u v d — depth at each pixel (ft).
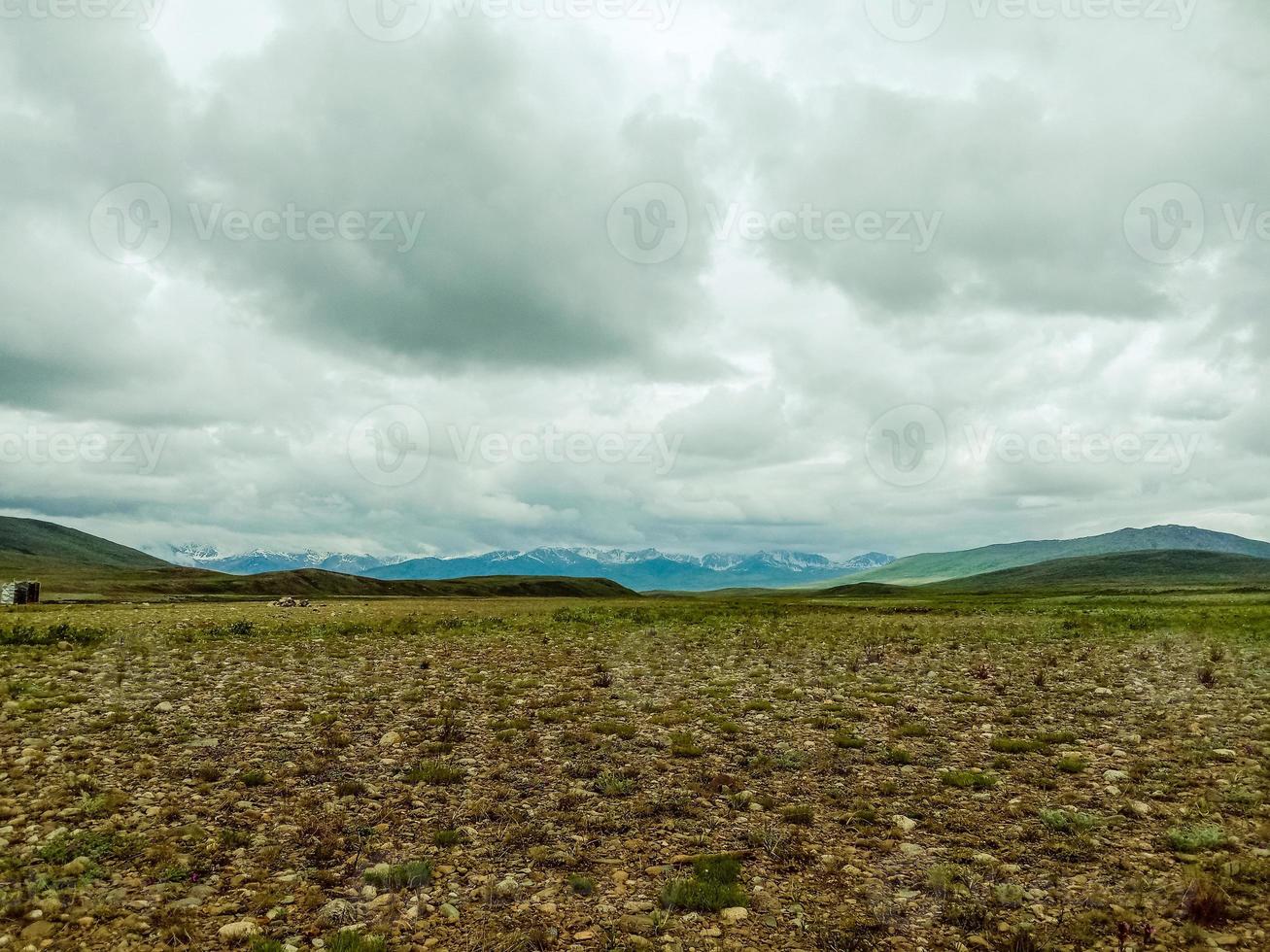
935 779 40.88
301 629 125.59
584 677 76.54
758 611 214.07
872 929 24.31
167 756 42.83
